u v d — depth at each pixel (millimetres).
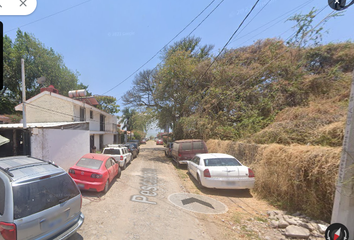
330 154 3973
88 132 12289
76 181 5797
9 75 21250
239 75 14609
